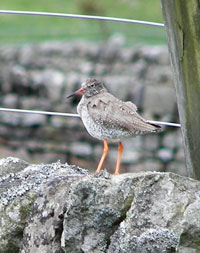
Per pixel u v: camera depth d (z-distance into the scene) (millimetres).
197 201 8672
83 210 8922
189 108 9844
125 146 21406
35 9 34750
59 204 9336
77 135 22984
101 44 28234
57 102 25531
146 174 8938
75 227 8953
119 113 10117
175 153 21938
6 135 23734
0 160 10883
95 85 11117
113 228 8938
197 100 9734
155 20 33938
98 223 8922
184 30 9539
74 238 8961
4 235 9812
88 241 8930
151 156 21672
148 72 26094
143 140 21766
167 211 8711
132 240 8703
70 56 28016
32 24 33562
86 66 27344
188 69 9680
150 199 8797
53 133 23344
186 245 8531
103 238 8922
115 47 27703
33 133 23500
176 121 23438
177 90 9961
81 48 28109
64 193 9375
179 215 8680
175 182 8875
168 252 8633
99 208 8898
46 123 23641
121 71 26859
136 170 21250
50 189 9539
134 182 8930
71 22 33688
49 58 28047
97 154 22141
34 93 26109
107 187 8938
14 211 9844
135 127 9969
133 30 32188
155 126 9992
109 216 8898
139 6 35312
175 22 9578
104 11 34406
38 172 10406
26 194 9930
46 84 25906
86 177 9484
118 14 34375
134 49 27359
